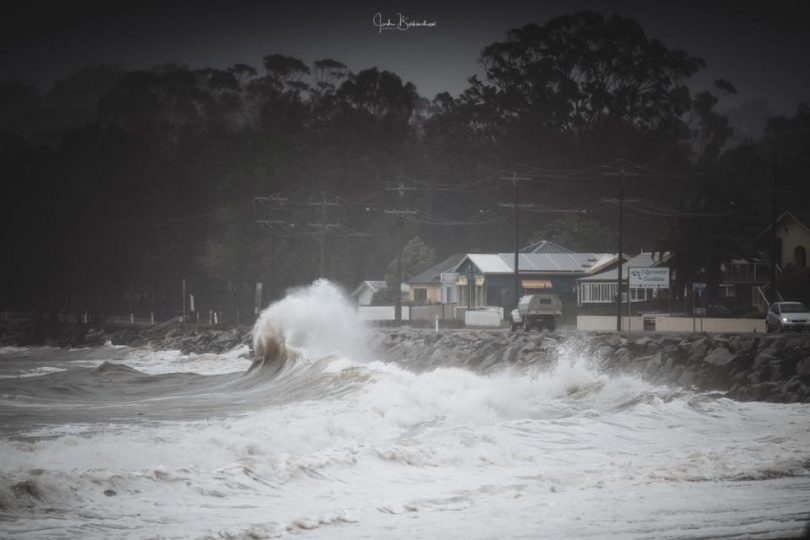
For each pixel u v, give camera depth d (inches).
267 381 6220.5
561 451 3070.9
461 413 3917.3
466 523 2006.6
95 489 2151.8
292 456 2642.7
